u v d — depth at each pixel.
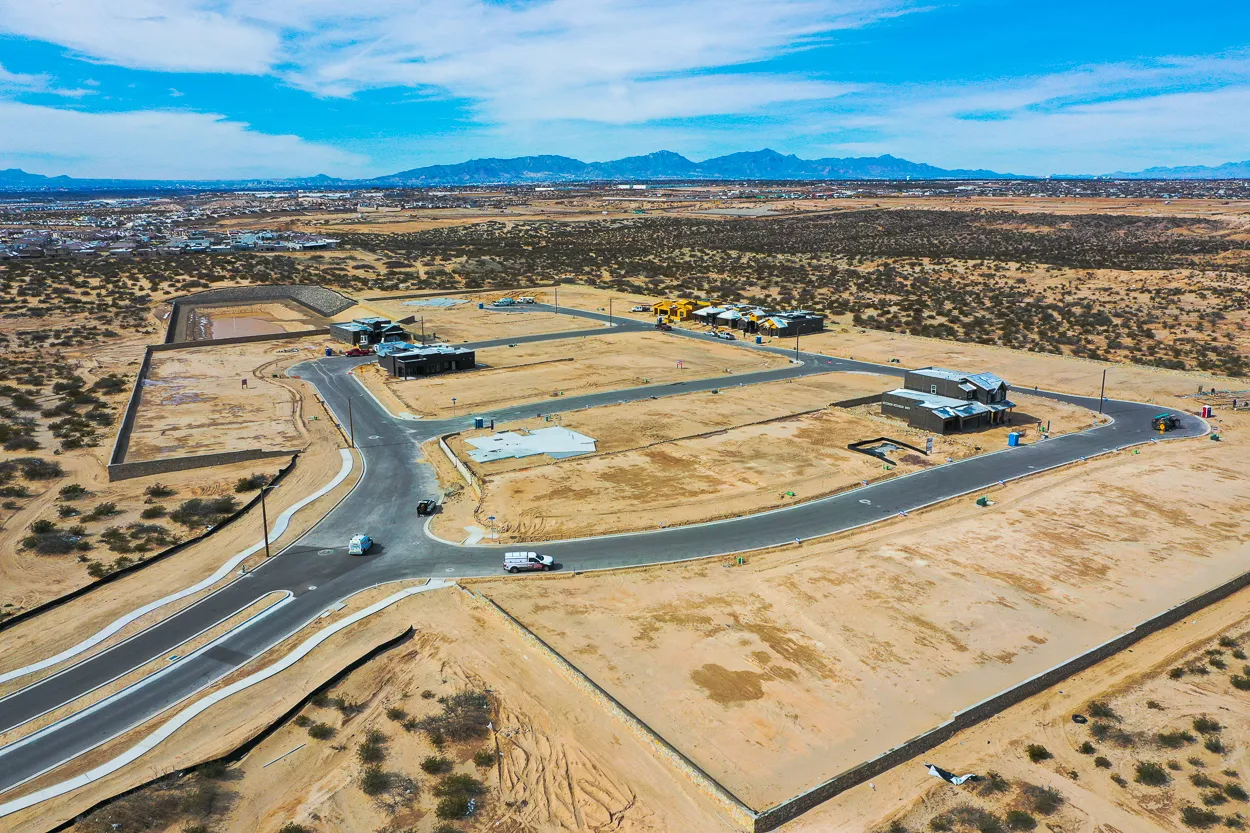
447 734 35.38
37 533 55.16
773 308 149.00
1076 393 93.06
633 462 69.94
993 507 60.25
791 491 63.28
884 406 83.69
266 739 35.41
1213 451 72.50
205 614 46.03
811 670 39.66
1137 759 33.31
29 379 96.25
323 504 61.91
